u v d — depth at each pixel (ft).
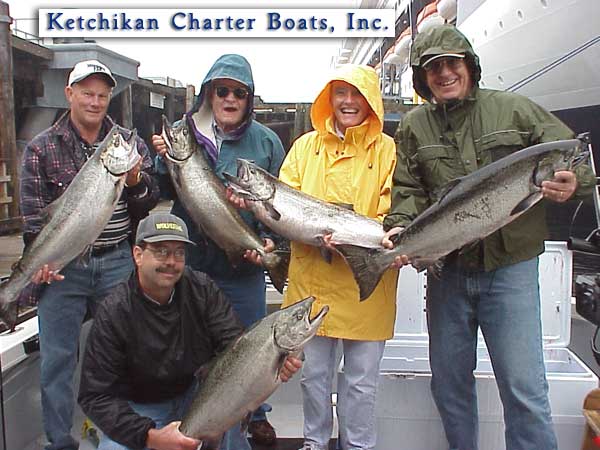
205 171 9.09
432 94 7.57
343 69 8.11
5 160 19.98
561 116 19.98
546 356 9.36
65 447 8.88
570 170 6.54
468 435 7.99
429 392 8.58
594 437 7.89
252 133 9.61
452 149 7.44
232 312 7.79
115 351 7.20
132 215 9.36
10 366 8.82
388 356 9.65
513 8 20.56
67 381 8.95
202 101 9.56
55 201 8.37
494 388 8.35
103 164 8.32
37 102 20.81
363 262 7.74
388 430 8.66
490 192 6.96
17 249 16.71
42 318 8.82
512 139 7.14
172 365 7.46
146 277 7.06
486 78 23.22
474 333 7.75
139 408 7.66
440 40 7.15
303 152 8.71
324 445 8.23
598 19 17.24
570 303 9.42
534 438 7.28
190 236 9.58
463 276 7.50
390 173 8.18
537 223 7.32
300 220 8.15
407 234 7.54
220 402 6.63
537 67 20.12
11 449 9.00
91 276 8.93
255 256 9.09
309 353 8.11
